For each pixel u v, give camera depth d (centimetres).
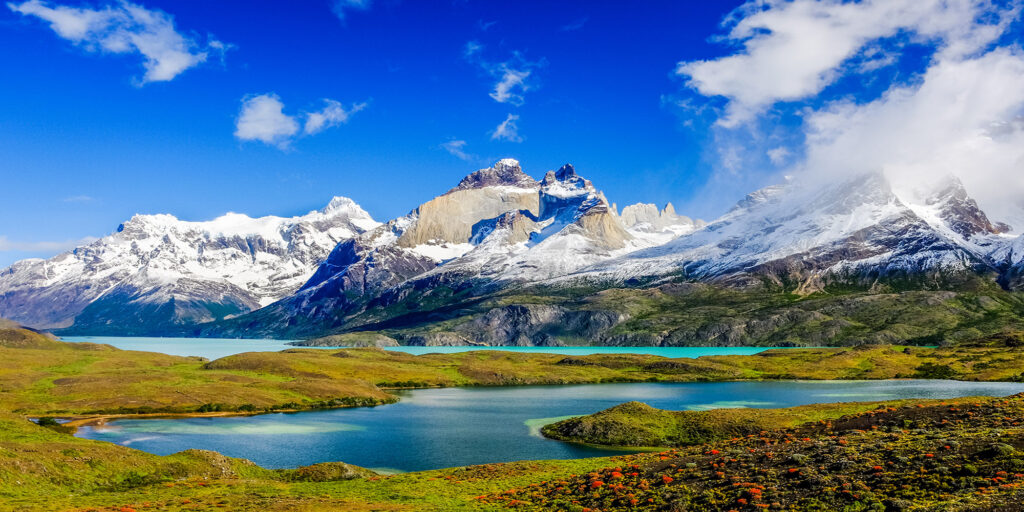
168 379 19962
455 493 7569
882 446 6494
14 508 6706
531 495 6994
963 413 8356
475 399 19838
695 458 7512
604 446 12088
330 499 7362
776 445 7606
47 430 11119
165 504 7156
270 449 11938
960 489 5103
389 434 13538
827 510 5184
